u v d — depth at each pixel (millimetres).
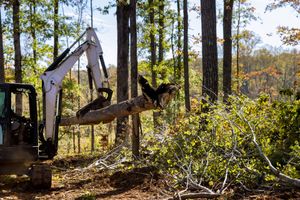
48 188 9695
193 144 8789
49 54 25062
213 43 13094
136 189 8758
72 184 10156
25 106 17484
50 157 10555
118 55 19812
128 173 9992
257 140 8328
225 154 8086
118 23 19859
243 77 31344
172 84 8273
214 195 7047
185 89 18172
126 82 19734
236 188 7559
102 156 13656
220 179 8148
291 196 6621
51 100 10391
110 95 10359
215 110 9344
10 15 22344
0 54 19234
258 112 9039
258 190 7223
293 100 9078
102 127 23797
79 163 14008
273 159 7973
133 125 11539
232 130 8406
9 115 9602
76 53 10797
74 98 27266
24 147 9672
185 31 18250
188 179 7742
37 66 24172
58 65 10672
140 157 11258
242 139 8523
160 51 27266
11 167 9781
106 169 11586
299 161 7598
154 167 9883
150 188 8578
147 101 8516
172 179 8656
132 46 11430
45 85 10422
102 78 11242
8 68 25391
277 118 8672
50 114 10398
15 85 9789
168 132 10492
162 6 25156
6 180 10602
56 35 23172
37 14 22656
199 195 7059
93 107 10195
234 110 8688
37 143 9836
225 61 22812
